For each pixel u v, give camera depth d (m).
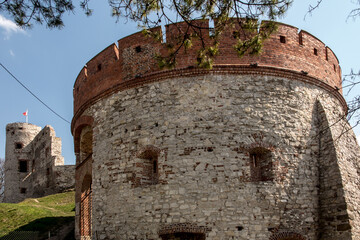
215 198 13.39
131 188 14.45
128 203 14.35
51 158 42.44
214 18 11.52
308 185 14.25
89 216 18.98
